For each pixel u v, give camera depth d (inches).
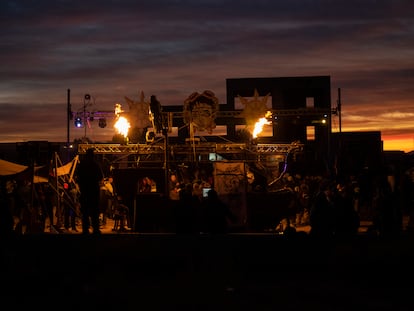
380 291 546.9
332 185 837.8
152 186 1051.9
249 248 650.8
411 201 1116.5
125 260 631.2
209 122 1197.7
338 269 634.2
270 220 999.6
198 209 799.1
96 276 592.4
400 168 1175.6
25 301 502.9
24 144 1038.4
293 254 649.0
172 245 653.9
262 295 520.7
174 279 594.2
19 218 919.7
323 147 2363.4
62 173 1134.4
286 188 1159.6
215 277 605.6
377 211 792.3
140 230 988.6
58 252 652.1
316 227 724.7
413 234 771.4
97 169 692.1
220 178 1002.7
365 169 1279.5
